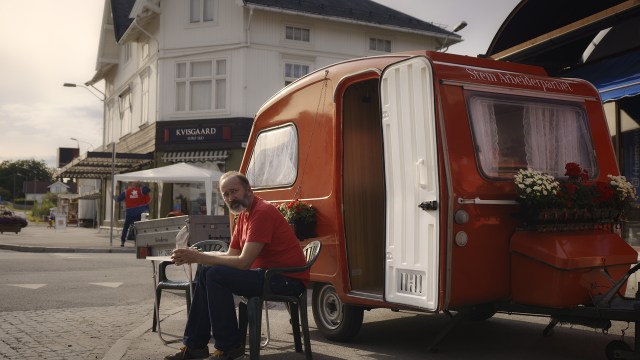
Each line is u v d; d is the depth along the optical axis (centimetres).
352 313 643
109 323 732
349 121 681
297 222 674
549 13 1109
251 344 500
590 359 566
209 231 1061
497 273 542
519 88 588
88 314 792
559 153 604
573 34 968
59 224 3706
